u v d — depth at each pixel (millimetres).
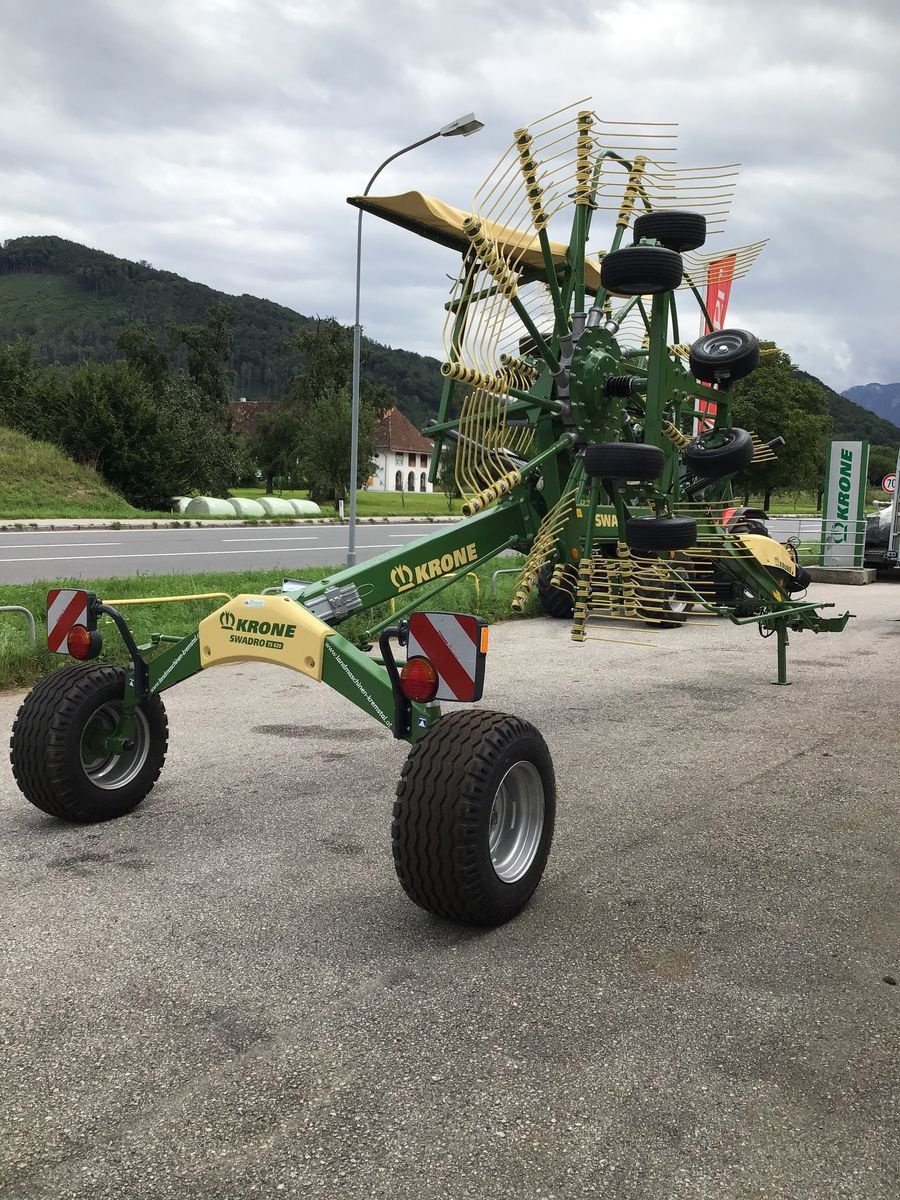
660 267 5414
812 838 4781
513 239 5762
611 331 6066
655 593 7539
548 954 3488
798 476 41375
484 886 3537
